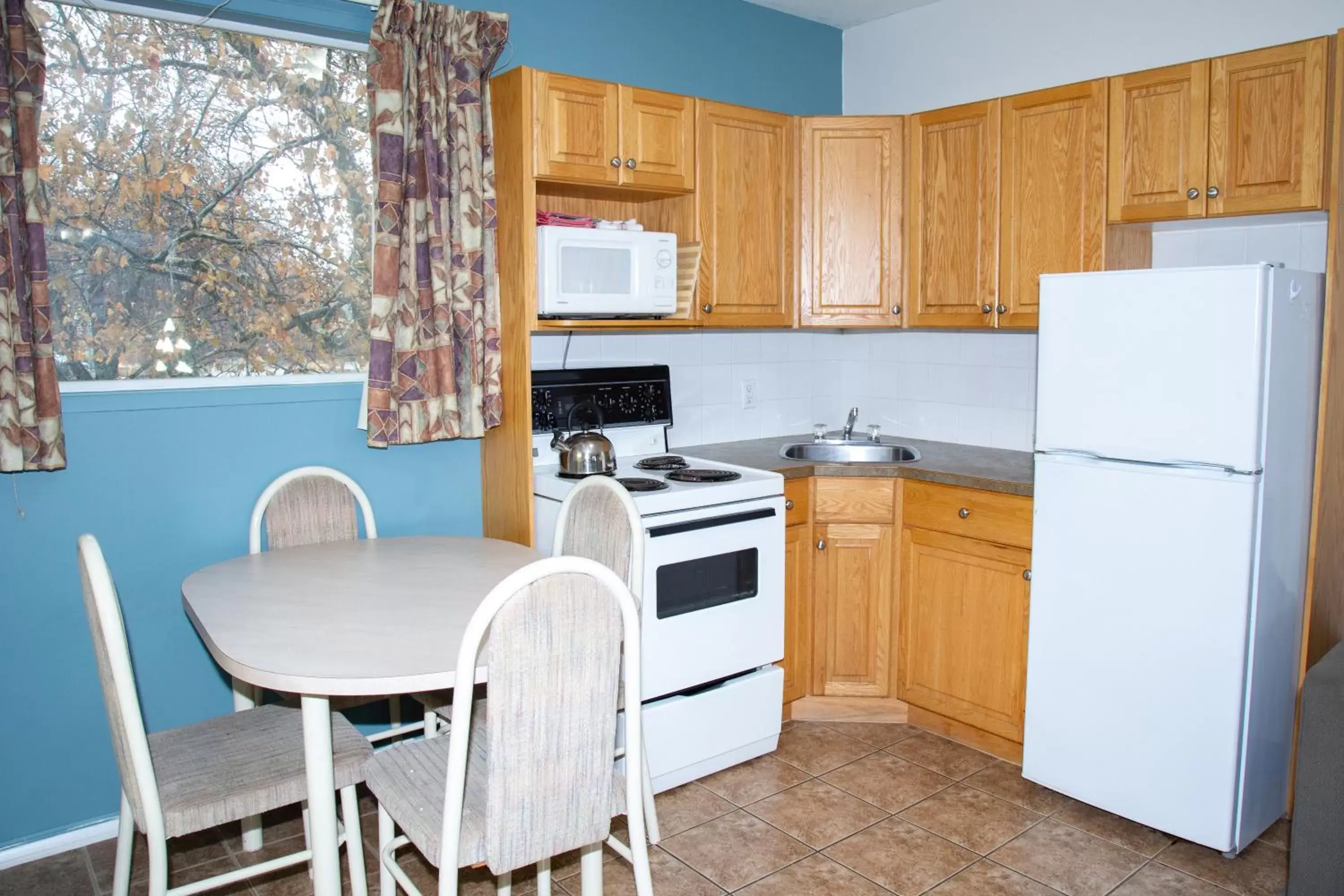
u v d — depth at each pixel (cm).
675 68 332
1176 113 261
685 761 269
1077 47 314
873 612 310
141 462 240
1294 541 235
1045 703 258
